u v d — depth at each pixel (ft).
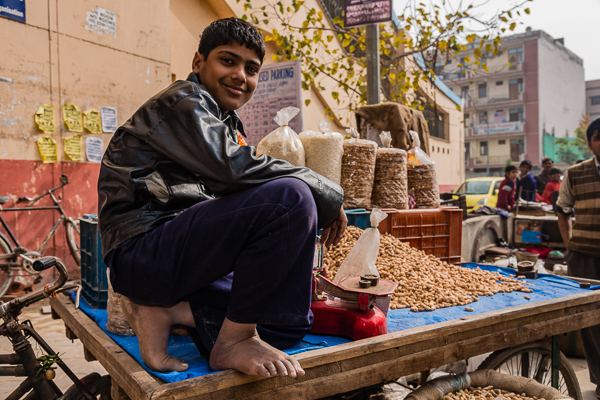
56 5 16.43
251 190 4.07
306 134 9.30
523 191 29.07
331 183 4.50
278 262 4.00
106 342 5.07
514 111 160.86
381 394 5.47
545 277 8.86
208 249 4.05
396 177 9.87
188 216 4.14
